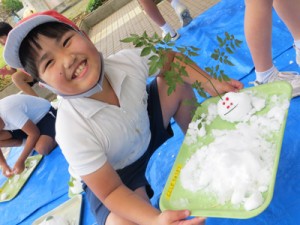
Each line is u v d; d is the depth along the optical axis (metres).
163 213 0.82
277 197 1.01
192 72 1.11
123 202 0.92
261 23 1.10
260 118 0.93
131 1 4.39
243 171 0.80
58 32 0.88
